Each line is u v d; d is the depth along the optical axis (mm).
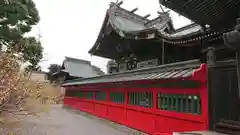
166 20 14164
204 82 6129
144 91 9570
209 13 5852
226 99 5504
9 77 5348
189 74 6066
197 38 8250
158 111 8352
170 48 12188
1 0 8172
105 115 14305
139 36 12031
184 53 11477
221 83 5680
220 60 6133
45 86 7668
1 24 8781
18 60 5715
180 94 7297
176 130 7344
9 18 8570
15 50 5996
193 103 6695
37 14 10305
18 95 5723
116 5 15633
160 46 12430
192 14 5980
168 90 7891
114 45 16219
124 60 16047
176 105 7465
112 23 14219
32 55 9008
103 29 15492
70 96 26375
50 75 39188
